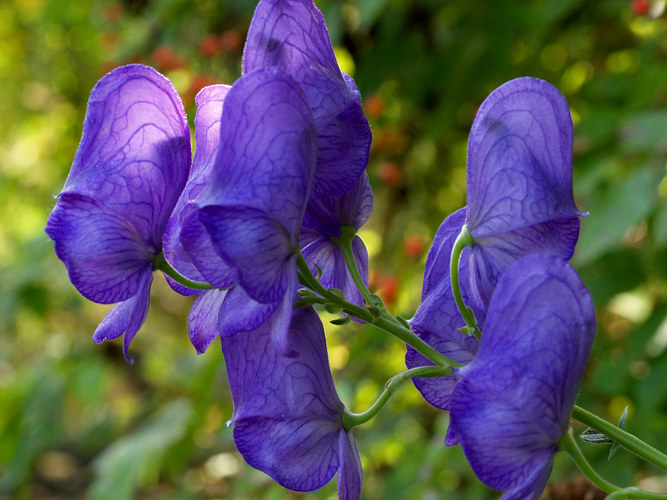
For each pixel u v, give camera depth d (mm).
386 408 579
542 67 630
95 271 239
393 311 536
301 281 242
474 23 610
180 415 672
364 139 239
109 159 238
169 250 245
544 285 224
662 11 507
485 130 241
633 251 507
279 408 242
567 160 240
